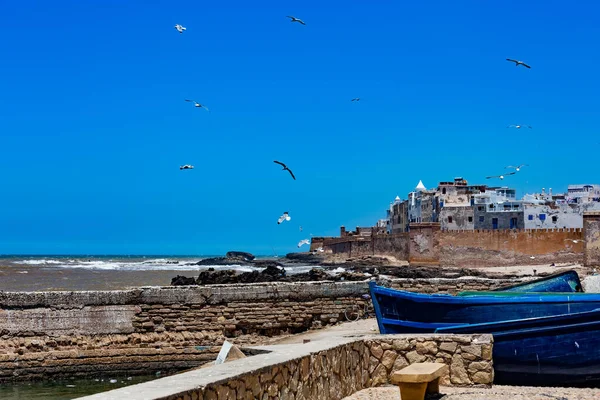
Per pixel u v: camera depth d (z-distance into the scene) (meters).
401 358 14.02
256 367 9.41
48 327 25.20
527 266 74.50
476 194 113.62
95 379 24.97
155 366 25.89
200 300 27.02
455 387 13.85
